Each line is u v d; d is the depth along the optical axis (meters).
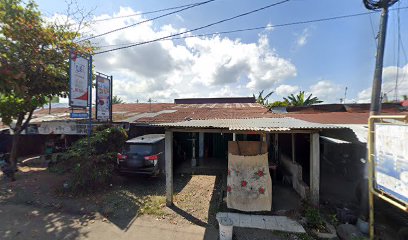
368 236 4.16
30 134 11.78
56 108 17.27
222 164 10.36
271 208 5.56
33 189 6.96
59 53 8.70
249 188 5.37
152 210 5.50
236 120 7.18
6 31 7.12
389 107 10.34
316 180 5.32
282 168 8.80
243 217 5.07
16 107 8.59
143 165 7.49
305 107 11.93
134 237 4.30
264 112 11.07
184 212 5.42
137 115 11.95
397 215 4.66
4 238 4.19
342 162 8.02
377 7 4.73
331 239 4.26
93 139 7.42
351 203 5.78
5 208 5.58
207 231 4.55
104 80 9.60
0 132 11.61
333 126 5.05
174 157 10.16
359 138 5.64
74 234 4.39
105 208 5.62
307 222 4.75
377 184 3.86
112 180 7.85
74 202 6.00
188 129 5.63
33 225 4.73
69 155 6.75
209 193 6.75
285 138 9.76
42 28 8.02
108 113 9.83
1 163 9.88
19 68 6.43
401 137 3.28
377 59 4.69
